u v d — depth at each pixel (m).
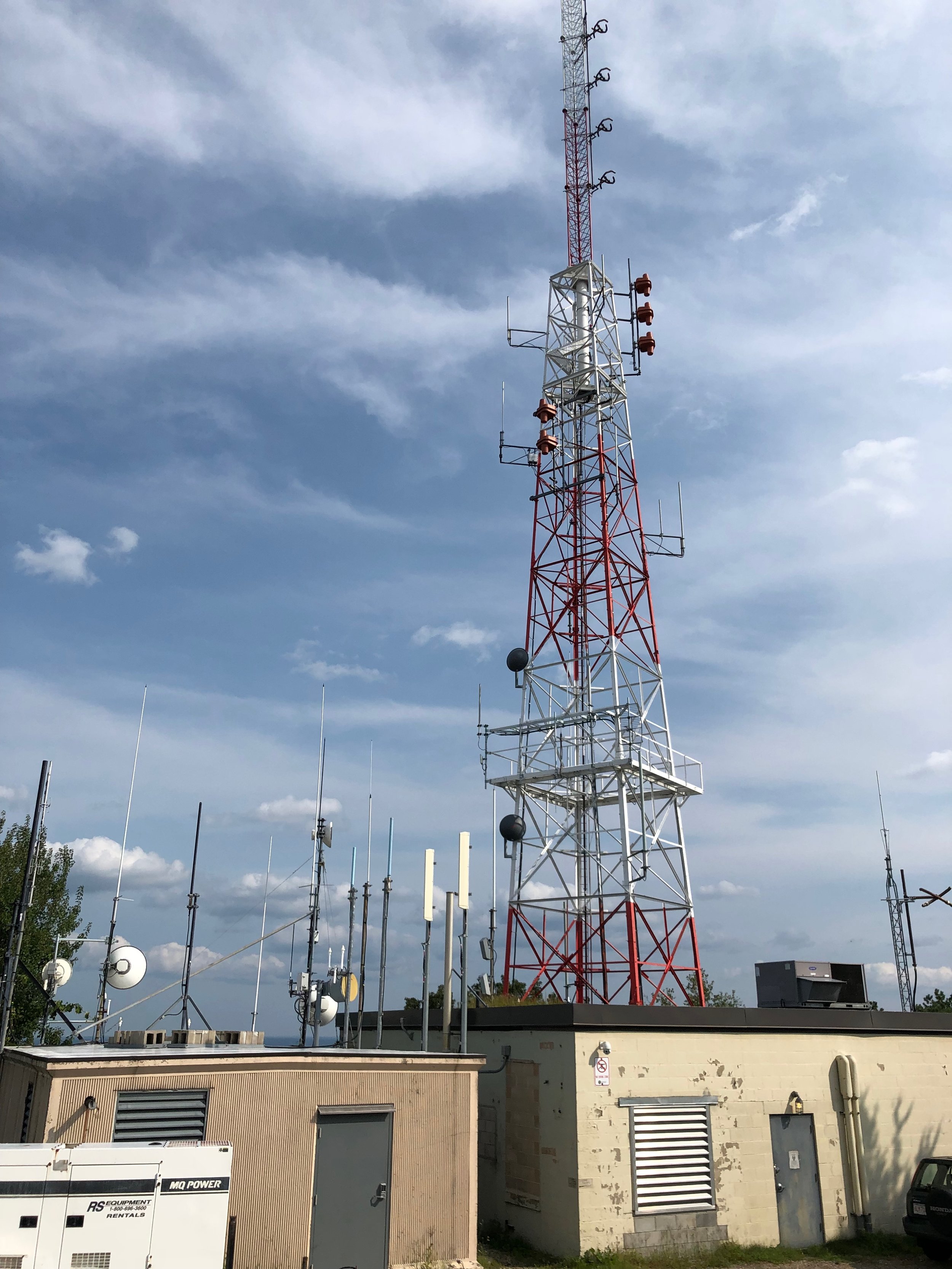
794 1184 22.16
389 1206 17.14
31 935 33.62
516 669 38.81
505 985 35.06
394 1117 17.59
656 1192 20.33
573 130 46.97
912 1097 24.38
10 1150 12.95
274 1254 15.87
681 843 36.34
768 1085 22.45
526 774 36.56
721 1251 20.42
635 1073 20.84
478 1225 21.55
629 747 35.12
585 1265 18.70
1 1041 18.09
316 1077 17.05
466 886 21.30
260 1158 16.20
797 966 27.12
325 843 25.92
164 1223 13.21
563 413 41.97
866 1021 24.42
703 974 34.03
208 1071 16.20
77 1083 15.38
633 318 42.72
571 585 39.53
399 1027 25.42
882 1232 22.72
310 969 24.58
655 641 38.44
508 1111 22.00
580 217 45.22
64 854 37.41
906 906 42.06
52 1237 12.83
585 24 48.62
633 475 40.47
